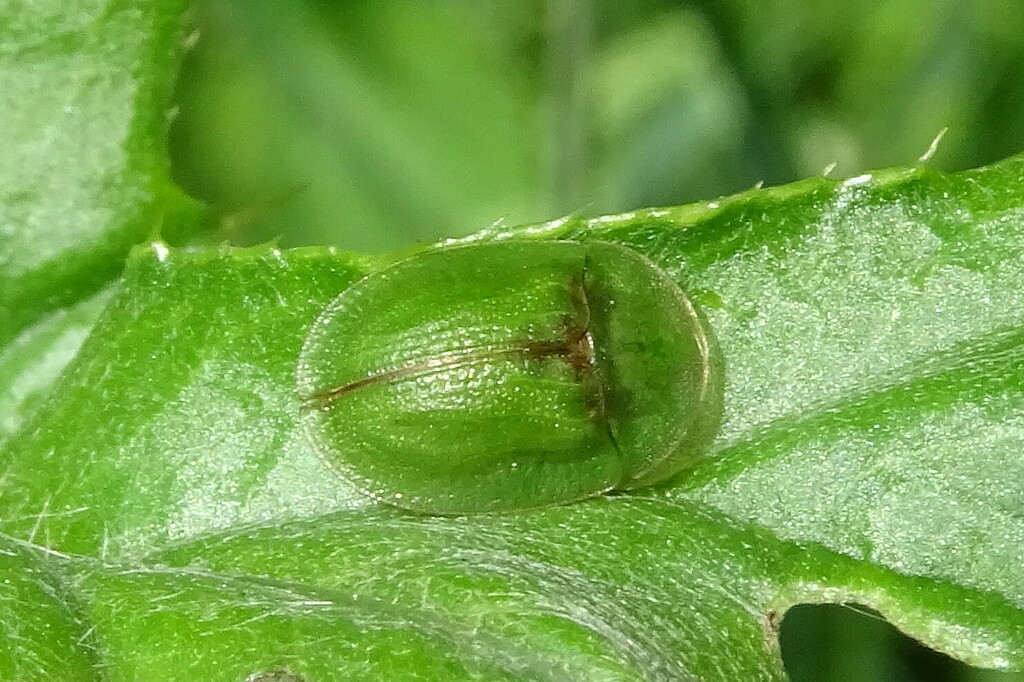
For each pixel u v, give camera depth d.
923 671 0.05
